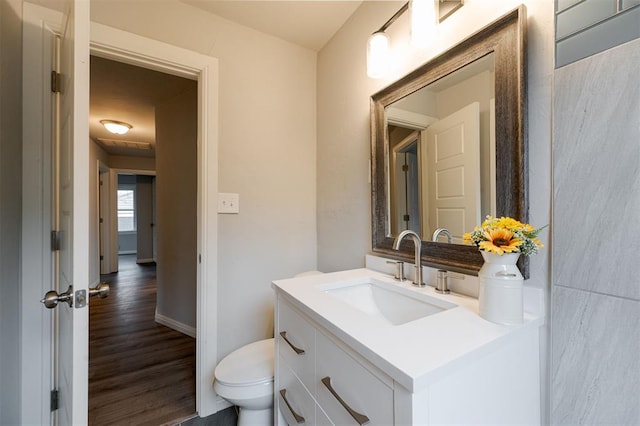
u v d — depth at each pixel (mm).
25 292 1249
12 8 1152
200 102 1632
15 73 1186
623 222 649
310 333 916
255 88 1763
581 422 720
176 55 1524
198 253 1649
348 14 1634
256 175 1771
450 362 586
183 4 1545
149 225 6750
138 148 4887
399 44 1328
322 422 843
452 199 1078
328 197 1860
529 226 752
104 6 1368
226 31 1666
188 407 1663
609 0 675
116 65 2172
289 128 1891
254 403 1267
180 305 2801
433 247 1155
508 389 713
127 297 3936
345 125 1704
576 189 729
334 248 1808
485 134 963
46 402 1278
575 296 732
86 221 878
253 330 1759
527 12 850
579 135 725
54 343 1304
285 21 1685
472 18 1012
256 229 1775
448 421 594
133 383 1905
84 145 878
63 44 1190
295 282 1206
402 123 1302
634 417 633
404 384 544
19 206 1229
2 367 1085
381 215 1420
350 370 726
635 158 630
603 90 682
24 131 1243
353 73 1633
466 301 946
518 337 733
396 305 1153
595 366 695
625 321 646
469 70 1016
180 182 2785
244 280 1734
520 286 753
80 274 862
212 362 1618
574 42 739
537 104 828
